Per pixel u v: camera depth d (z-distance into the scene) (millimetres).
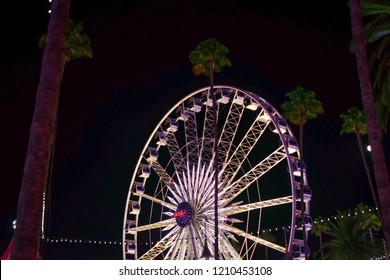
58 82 18766
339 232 65000
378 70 32188
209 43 56750
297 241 52500
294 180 52844
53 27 19375
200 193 58250
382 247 63750
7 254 39688
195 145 61906
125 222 66125
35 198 16406
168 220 60531
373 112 24109
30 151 17125
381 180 23094
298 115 58344
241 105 61375
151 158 64812
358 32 25422
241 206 56438
